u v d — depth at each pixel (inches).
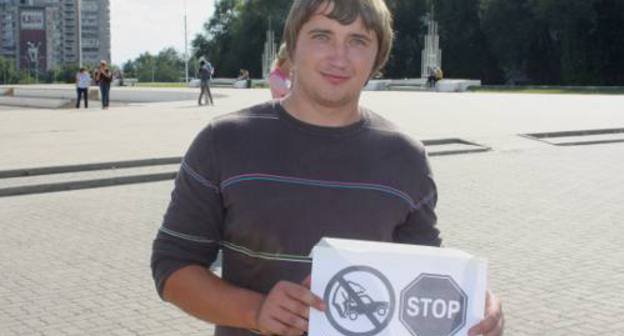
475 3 2915.8
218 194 88.7
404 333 78.0
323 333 77.2
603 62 2487.7
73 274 268.8
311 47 88.0
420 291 78.4
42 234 330.3
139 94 1637.6
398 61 3184.1
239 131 89.3
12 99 1721.2
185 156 91.5
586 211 387.2
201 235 89.1
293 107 91.7
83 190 440.8
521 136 675.4
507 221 362.6
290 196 86.4
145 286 255.4
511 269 279.1
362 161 89.3
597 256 298.4
